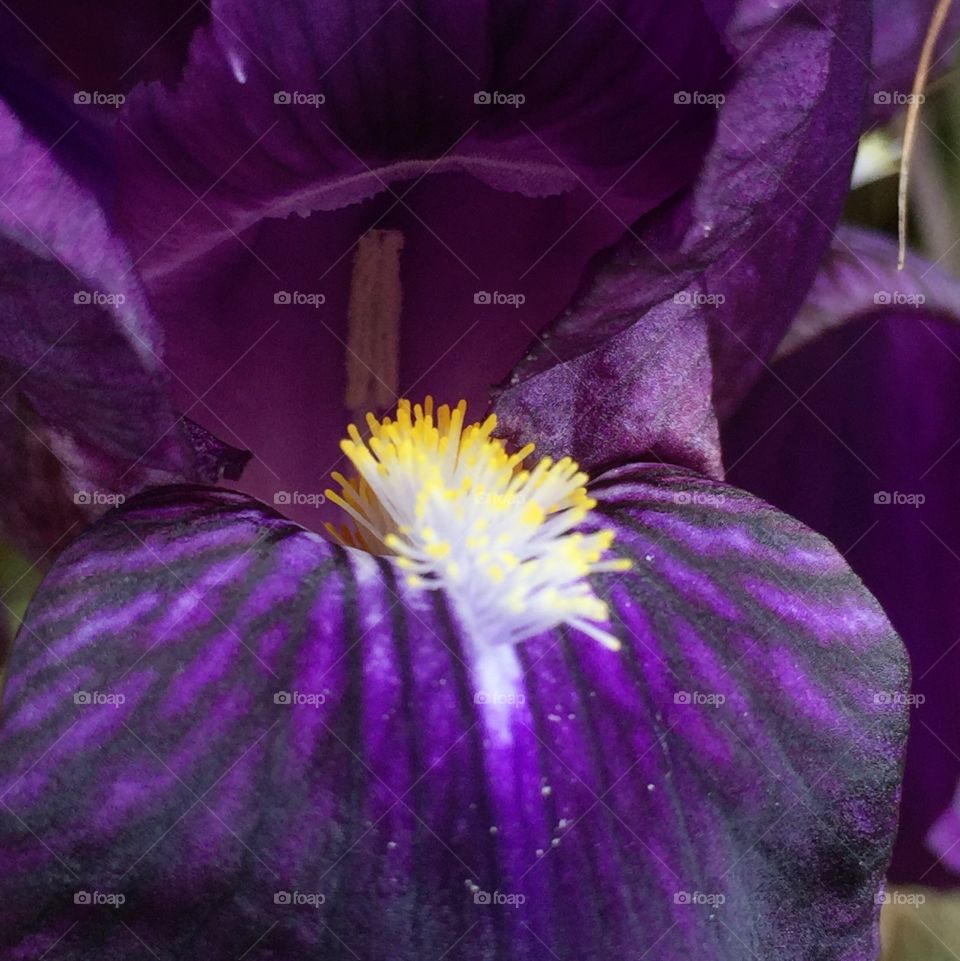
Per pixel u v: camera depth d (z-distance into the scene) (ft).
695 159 0.33
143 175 0.33
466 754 0.30
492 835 0.30
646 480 0.34
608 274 0.33
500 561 0.32
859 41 0.34
